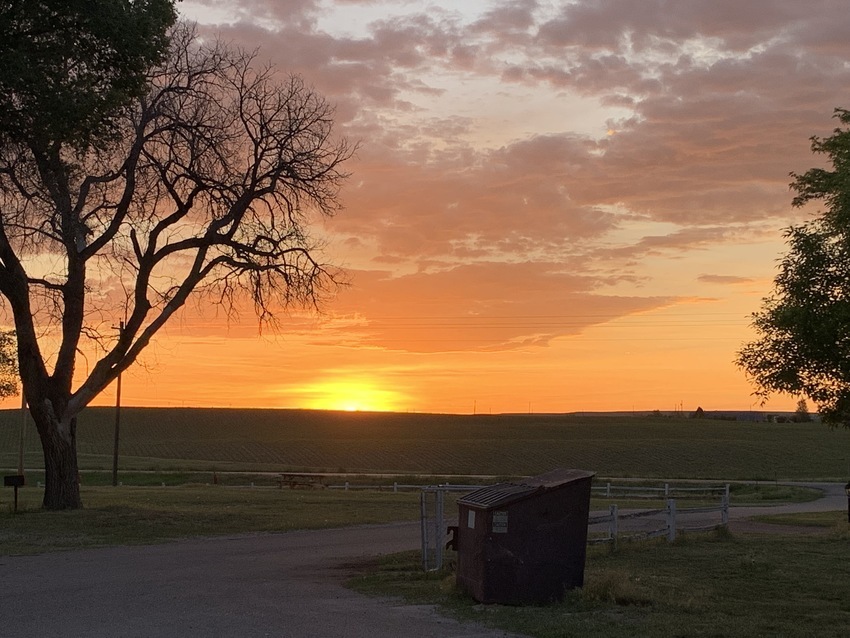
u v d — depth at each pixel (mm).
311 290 28875
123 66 20969
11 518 25719
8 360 30750
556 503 12117
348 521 27797
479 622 10766
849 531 22594
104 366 28219
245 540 22734
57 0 19469
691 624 10555
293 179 28266
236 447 103375
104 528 24266
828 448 101750
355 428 127812
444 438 112875
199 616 11359
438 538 15492
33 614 11633
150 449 102750
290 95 28500
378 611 11664
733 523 28891
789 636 9977
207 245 28219
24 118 20734
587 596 11984
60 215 26469
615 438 113188
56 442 28219
